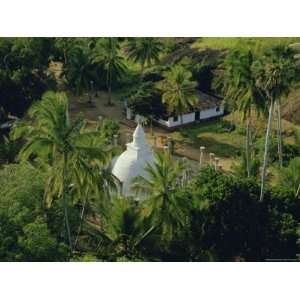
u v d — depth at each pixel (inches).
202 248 2669.8
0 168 3361.2
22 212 2330.2
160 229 2559.1
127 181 2974.9
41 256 2236.7
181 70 3969.0
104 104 4507.9
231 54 2982.3
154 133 4055.1
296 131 3801.7
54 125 2317.9
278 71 2819.9
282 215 2733.8
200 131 4089.6
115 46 4495.6
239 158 3661.4
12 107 3868.1
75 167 2368.4
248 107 2999.5
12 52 4133.9
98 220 2898.6
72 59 4365.2
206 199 2687.0
